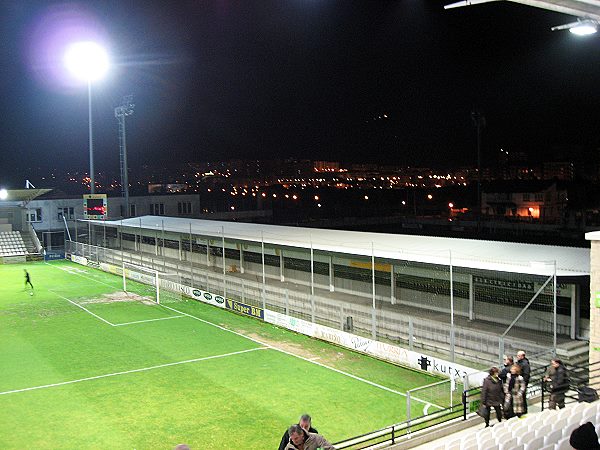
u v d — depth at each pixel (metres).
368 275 30.25
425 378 20.98
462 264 22.98
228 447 15.65
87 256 51.88
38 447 15.65
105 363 23.02
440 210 92.62
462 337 22.36
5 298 36.44
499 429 12.94
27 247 57.31
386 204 103.44
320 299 29.25
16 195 55.56
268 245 32.69
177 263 44.78
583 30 9.55
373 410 18.06
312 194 116.56
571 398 16.41
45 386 20.39
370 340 23.83
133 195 67.38
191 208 71.38
